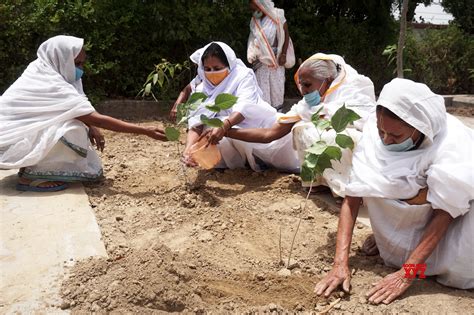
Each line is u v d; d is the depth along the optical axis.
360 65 9.80
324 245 3.33
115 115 7.51
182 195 4.12
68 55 4.14
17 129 3.96
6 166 3.93
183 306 2.51
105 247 3.18
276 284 2.78
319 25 9.20
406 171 2.71
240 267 3.00
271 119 4.68
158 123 7.26
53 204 3.80
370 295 2.59
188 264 2.92
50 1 7.01
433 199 2.59
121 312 2.42
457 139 2.66
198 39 8.10
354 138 3.66
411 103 2.56
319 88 3.97
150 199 4.09
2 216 3.55
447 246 2.66
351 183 2.89
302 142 4.04
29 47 7.11
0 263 2.89
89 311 2.43
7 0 6.79
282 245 3.34
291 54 7.77
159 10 7.55
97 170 4.41
